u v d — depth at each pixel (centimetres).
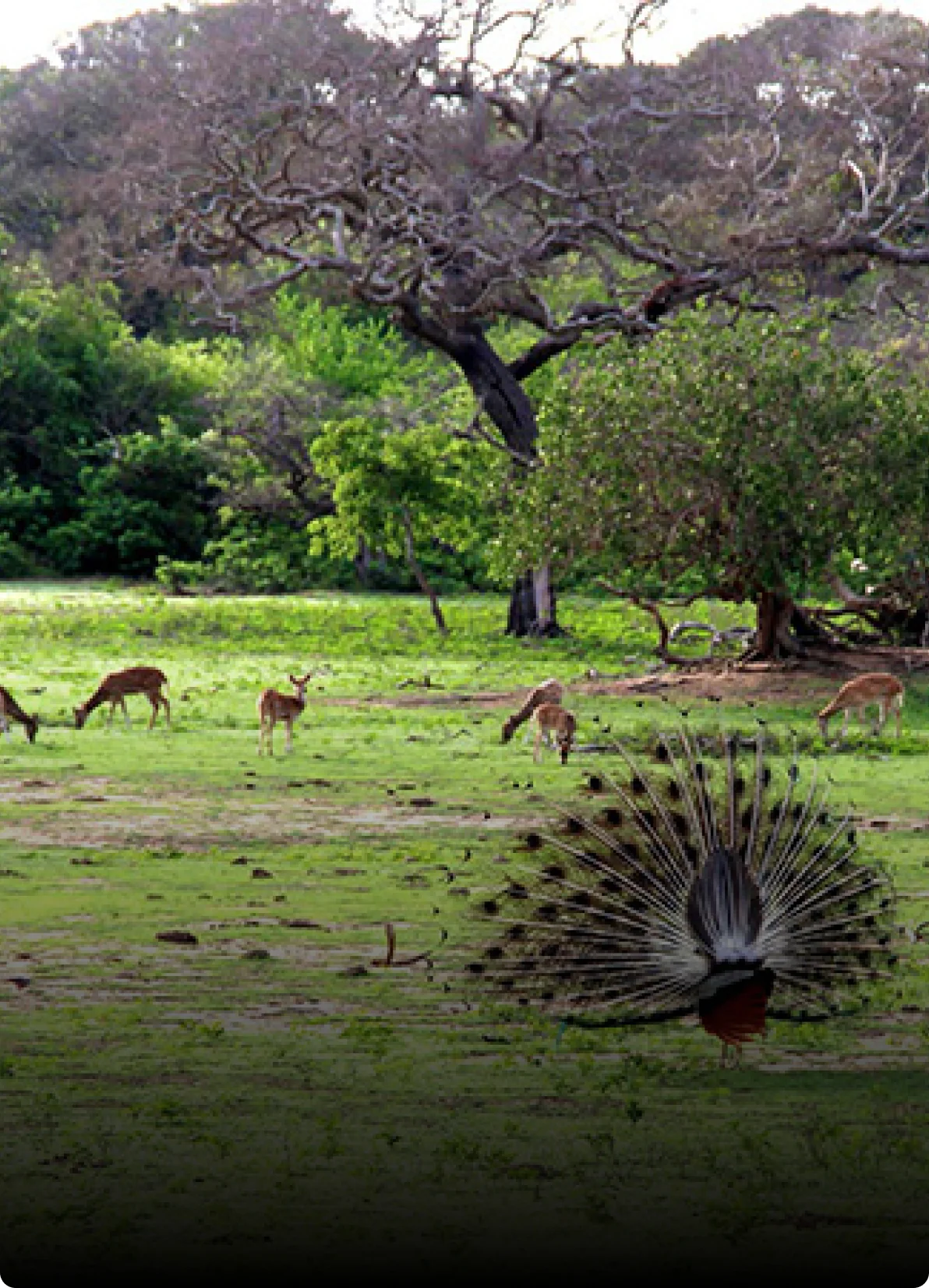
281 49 6122
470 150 5984
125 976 1394
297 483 9088
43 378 10112
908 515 3984
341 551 6506
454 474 6762
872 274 7956
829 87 6369
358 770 2862
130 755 3047
